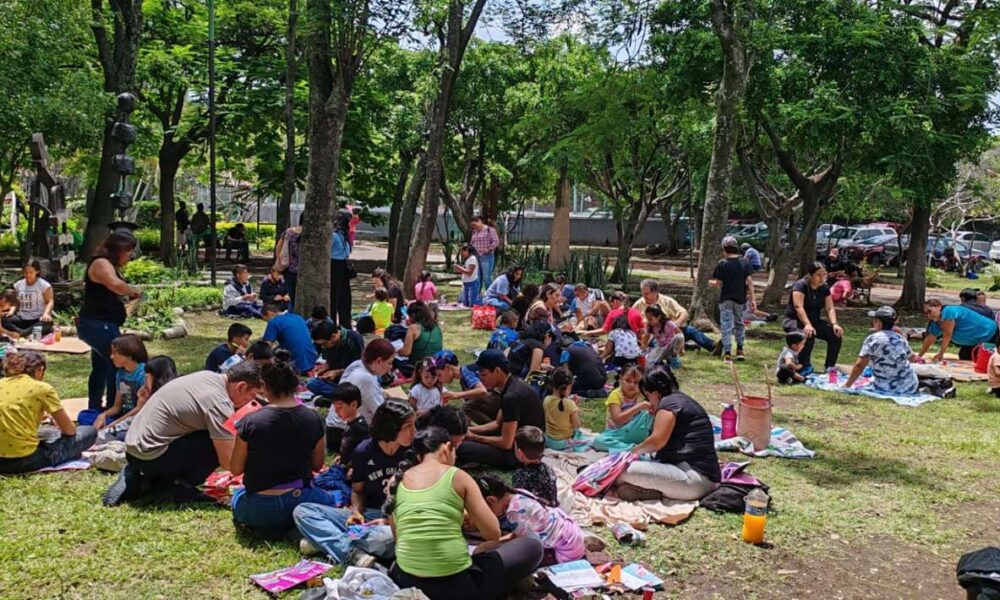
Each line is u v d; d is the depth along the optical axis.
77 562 4.54
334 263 12.13
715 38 16.00
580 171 22.16
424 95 21.23
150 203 36.53
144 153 23.30
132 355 6.85
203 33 21.64
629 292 21.23
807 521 5.70
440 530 4.04
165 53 20.53
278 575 4.46
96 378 7.30
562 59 23.11
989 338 11.52
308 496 5.03
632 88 18.38
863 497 6.24
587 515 5.57
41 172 13.29
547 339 9.12
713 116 18.11
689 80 16.75
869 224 37.59
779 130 17.33
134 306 12.26
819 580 4.84
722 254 14.11
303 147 21.88
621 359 10.12
